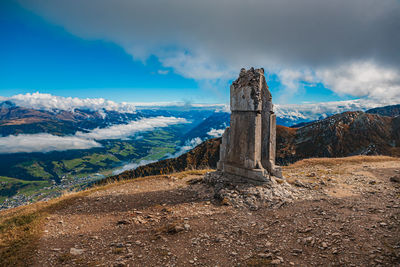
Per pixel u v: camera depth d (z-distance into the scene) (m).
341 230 7.71
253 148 13.56
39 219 10.70
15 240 8.66
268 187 12.51
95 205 12.82
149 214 11.05
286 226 8.61
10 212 12.98
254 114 13.62
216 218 9.99
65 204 12.98
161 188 15.48
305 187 13.84
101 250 7.82
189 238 8.26
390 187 13.45
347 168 20.02
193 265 6.61
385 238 6.84
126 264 6.84
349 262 5.91
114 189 15.75
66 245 8.34
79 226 10.10
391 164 20.45
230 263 6.57
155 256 7.20
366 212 9.16
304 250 6.80
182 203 12.27
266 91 14.18
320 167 21.69
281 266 6.10
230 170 14.71
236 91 14.41
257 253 6.98
